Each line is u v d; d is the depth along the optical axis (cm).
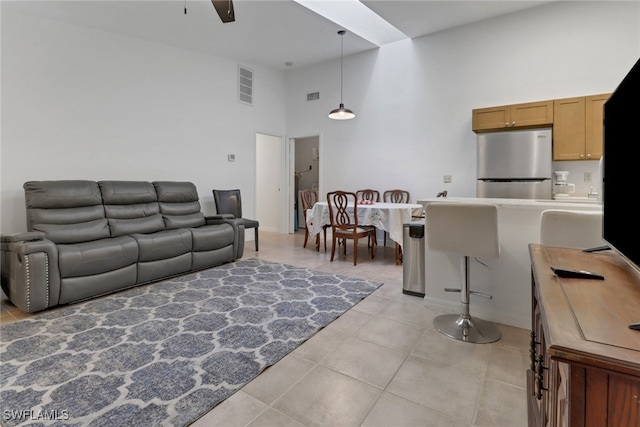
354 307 266
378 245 534
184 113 471
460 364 182
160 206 390
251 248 502
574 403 56
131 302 273
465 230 205
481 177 410
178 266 344
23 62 326
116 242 296
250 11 382
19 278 247
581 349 54
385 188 532
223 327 226
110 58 391
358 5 457
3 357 186
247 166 567
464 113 456
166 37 426
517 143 386
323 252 476
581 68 378
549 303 74
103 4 331
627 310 69
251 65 570
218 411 144
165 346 200
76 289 265
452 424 137
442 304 264
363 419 140
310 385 163
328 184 594
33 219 292
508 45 419
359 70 546
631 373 50
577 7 377
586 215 159
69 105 359
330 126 586
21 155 328
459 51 455
